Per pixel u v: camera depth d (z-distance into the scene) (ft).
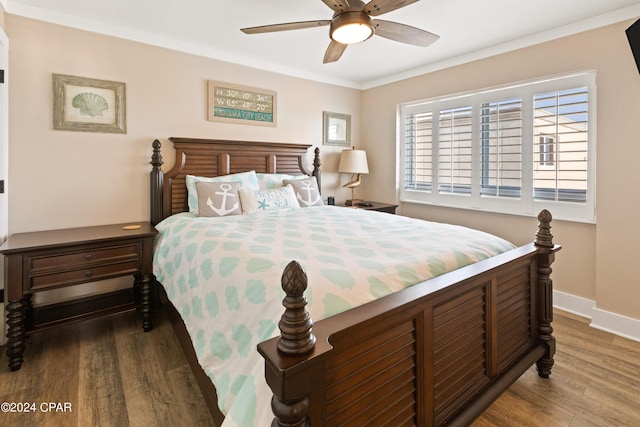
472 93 11.14
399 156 13.69
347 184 13.88
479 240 6.34
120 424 5.11
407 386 4.00
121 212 9.27
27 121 7.89
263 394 3.22
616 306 8.23
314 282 4.00
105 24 8.67
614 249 8.23
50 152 8.21
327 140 13.76
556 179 9.39
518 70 9.83
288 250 5.41
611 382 6.28
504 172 10.51
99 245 7.45
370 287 4.13
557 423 5.27
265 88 11.82
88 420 5.19
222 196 9.16
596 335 8.07
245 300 4.27
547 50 9.20
